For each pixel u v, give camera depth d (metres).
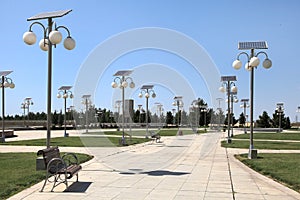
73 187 7.31
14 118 57.78
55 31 8.89
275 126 55.91
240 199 6.35
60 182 7.50
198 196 6.56
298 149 17.09
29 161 11.29
